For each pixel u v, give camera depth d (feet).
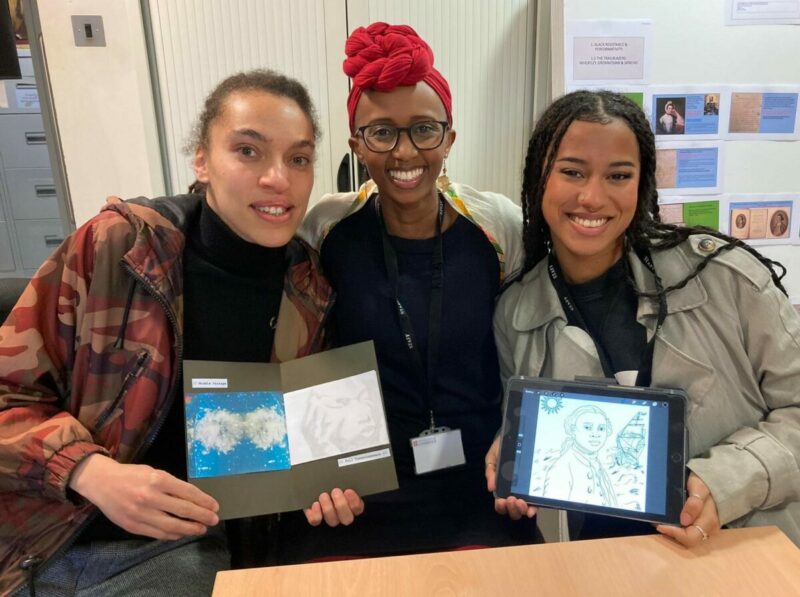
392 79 3.55
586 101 3.38
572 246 3.45
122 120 5.74
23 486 3.03
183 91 5.83
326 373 3.42
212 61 5.78
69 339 3.26
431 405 4.02
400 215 4.01
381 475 3.30
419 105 3.67
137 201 3.54
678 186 5.79
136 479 2.92
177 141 5.95
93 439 3.27
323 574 2.58
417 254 4.02
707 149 5.75
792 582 2.48
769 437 3.17
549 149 3.51
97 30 5.51
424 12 5.80
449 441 3.89
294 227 3.49
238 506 3.11
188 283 3.52
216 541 3.50
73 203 5.90
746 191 5.90
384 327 3.96
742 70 5.64
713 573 2.54
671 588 2.46
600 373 3.50
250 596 2.45
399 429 4.03
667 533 2.73
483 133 6.17
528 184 3.82
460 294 3.99
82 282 3.23
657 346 3.41
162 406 3.34
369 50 3.63
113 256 3.27
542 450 2.97
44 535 3.14
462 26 5.87
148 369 3.27
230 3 5.66
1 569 3.11
